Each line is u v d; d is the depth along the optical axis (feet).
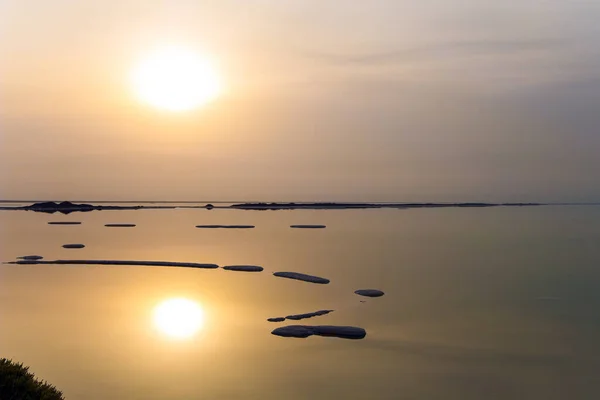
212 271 199.11
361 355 99.04
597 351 99.86
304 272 193.26
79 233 356.18
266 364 94.17
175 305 140.67
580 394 80.64
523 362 94.38
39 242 295.48
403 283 169.17
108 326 119.44
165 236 341.41
